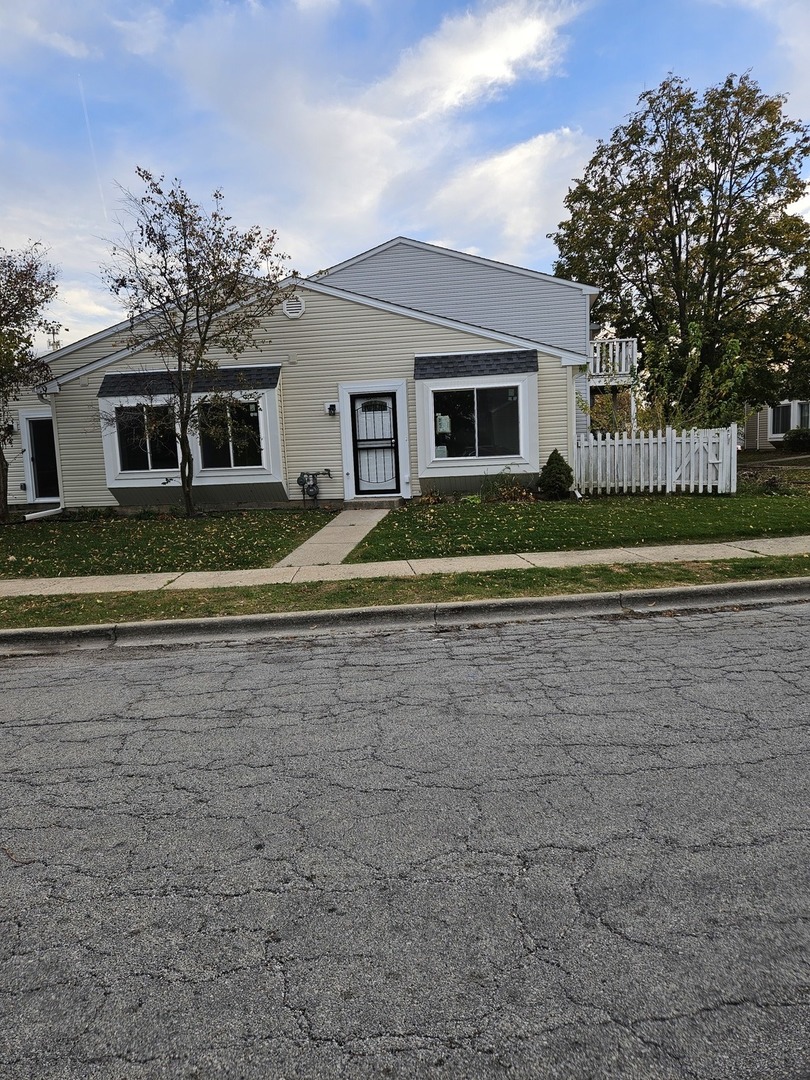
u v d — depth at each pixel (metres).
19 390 15.91
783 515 10.92
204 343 13.80
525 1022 1.95
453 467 14.77
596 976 2.11
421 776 3.48
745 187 25.80
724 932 2.29
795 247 25.08
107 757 3.88
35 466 18.00
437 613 6.86
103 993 2.12
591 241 27.47
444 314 19.34
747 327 26.22
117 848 2.94
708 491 14.02
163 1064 1.86
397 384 14.89
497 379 14.38
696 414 16.23
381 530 11.42
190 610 7.15
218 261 13.20
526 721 4.14
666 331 26.94
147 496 15.20
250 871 2.73
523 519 11.48
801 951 2.19
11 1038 1.96
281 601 7.32
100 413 14.81
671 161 25.11
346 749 3.84
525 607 6.93
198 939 2.35
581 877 2.60
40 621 6.98
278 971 2.19
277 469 14.84
